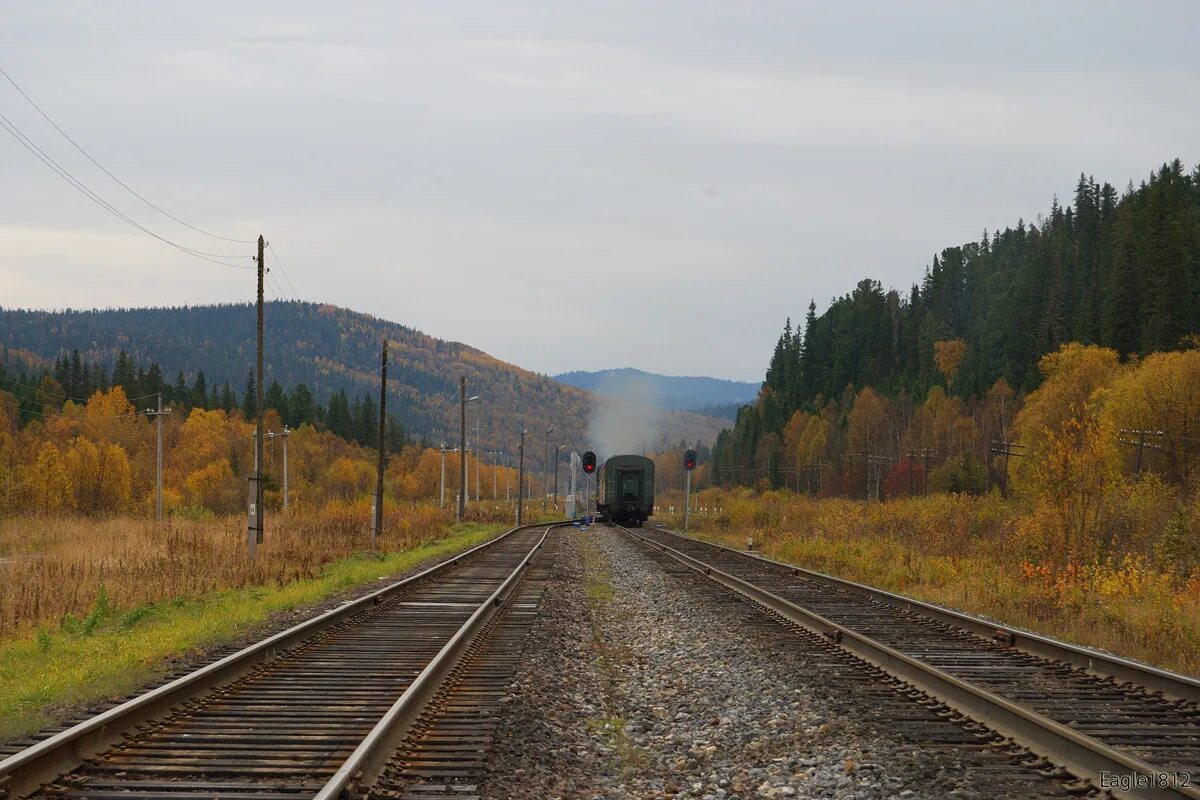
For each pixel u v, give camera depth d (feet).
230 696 33.96
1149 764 24.23
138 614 55.67
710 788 26.84
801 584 78.28
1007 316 416.87
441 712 32.37
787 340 643.04
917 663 37.17
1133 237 336.08
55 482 218.18
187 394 559.79
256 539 95.04
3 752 26.40
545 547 128.67
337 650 44.42
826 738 30.35
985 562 85.81
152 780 24.06
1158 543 85.25
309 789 23.15
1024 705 33.50
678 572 90.53
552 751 29.58
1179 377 205.57
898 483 349.41
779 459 492.95
